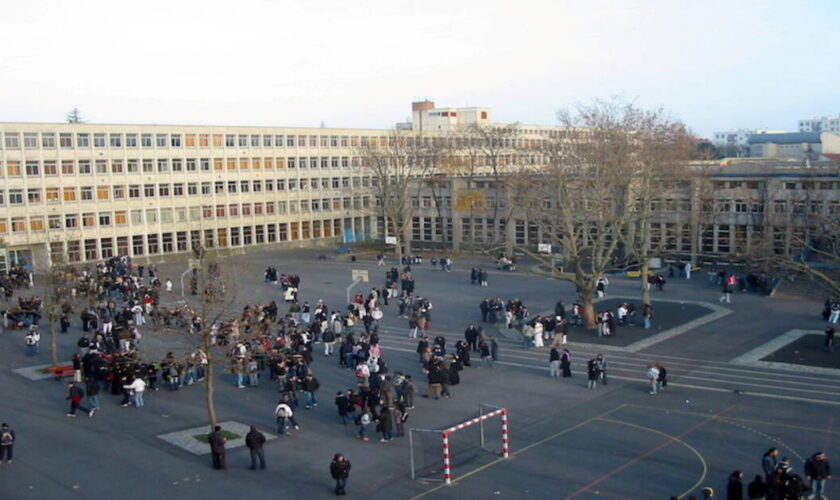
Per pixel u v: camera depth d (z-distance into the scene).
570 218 54.00
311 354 44.59
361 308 57.28
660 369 37.25
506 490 25.56
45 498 25.52
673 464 27.50
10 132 88.56
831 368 40.41
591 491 25.25
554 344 46.50
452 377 38.22
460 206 96.00
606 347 46.59
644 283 52.44
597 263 53.03
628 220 56.00
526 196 62.16
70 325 56.66
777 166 87.69
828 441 29.59
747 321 53.03
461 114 162.25
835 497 24.47
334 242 122.56
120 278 69.81
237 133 110.25
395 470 27.84
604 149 56.06
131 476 27.48
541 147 90.44
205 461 28.97
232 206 110.44
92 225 96.06
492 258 92.69
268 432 32.50
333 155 122.00
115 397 38.16
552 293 67.00
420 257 91.62
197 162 106.00
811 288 64.38
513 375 40.88
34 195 91.06
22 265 80.81
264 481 26.94
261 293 70.25
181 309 48.47
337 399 33.47
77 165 94.25
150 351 47.06
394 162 102.50
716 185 74.38
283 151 115.75
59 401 37.31
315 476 27.34
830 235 49.22
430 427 32.53
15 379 41.50
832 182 67.38
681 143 65.44
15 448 30.53
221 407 36.25
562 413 33.97
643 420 32.66
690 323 52.81
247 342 41.44
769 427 31.38
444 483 26.34
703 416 33.03
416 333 51.59
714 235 81.00
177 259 101.44
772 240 56.34
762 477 24.75
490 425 32.53
